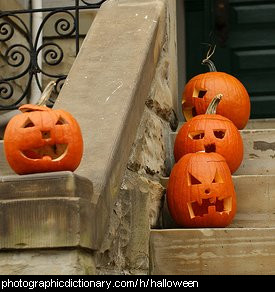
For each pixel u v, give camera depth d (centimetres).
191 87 593
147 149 505
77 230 358
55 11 573
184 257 468
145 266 465
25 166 373
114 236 417
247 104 593
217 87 584
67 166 376
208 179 495
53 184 362
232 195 500
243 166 563
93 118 448
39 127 373
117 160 427
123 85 473
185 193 499
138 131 485
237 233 465
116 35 522
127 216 441
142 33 522
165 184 534
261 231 463
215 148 532
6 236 363
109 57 500
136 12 545
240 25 823
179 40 835
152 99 522
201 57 834
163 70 564
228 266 463
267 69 817
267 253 461
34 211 362
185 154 537
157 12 544
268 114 814
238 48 823
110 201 409
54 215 360
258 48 820
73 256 359
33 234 360
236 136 540
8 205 364
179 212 502
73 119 385
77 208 360
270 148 563
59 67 766
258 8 820
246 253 462
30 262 362
